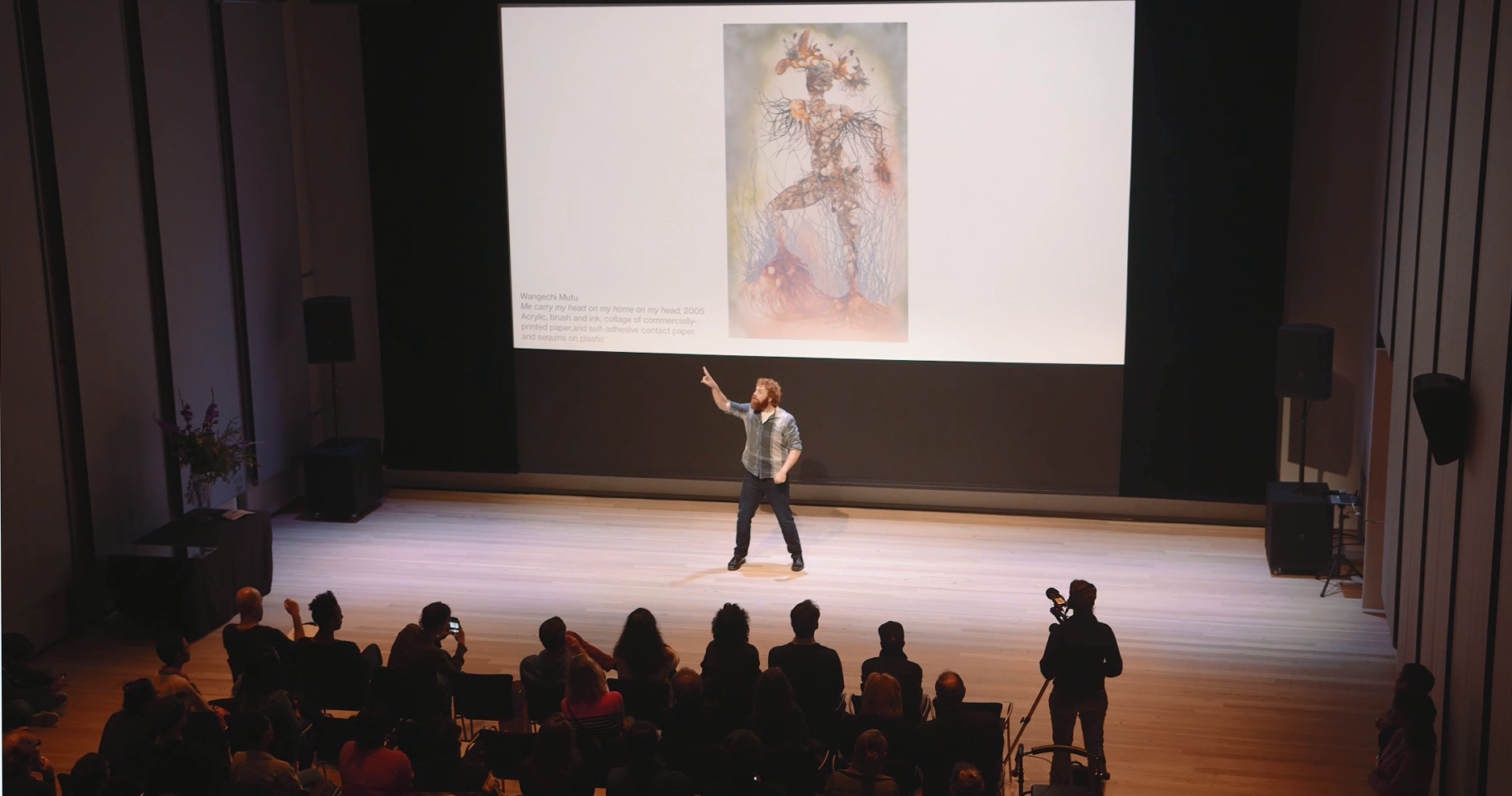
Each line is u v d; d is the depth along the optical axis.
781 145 9.94
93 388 8.20
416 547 9.74
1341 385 9.59
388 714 4.96
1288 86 9.12
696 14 9.85
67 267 7.90
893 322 10.08
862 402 10.29
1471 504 5.12
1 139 7.36
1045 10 9.37
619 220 10.27
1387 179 8.34
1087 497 10.15
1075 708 5.88
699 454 10.65
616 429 10.71
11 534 7.56
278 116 10.24
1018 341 9.93
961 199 9.77
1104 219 9.59
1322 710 7.12
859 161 9.84
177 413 9.05
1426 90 6.72
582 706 5.43
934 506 10.39
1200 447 9.87
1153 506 10.11
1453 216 5.73
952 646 7.93
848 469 10.45
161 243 8.80
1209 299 9.57
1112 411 9.94
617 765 5.38
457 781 5.29
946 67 9.59
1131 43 9.30
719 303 10.30
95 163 8.16
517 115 10.21
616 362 10.56
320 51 10.46
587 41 10.02
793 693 5.39
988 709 5.58
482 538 9.93
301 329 10.67
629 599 8.70
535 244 10.43
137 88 8.59
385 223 10.55
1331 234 9.40
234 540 8.44
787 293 10.17
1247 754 6.66
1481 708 4.77
